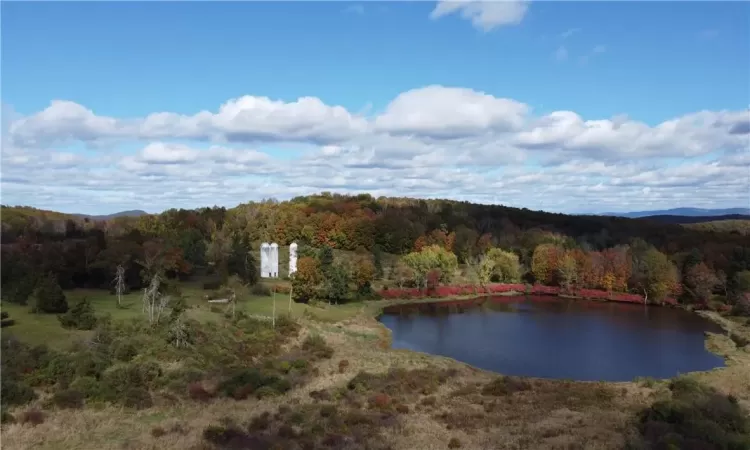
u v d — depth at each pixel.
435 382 59.38
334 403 49.53
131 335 62.38
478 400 53.44
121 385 46.88
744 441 40.03
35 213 143.75
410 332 97.62
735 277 120.44
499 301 137.38
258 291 108.50
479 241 175.88
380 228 174.50
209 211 197.38
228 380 52.12
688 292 130.62
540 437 41.56
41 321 65.06
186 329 63.00
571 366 74.94
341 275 119.56
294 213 188.62
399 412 48.16
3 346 52.16
